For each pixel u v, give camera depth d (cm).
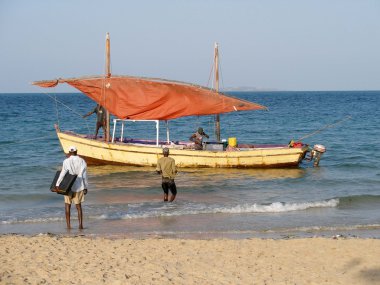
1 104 11156
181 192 1841
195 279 916
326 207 1617
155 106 2439
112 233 1285
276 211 1554
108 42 2445
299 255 1068
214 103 2461
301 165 2505
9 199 1716
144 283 889
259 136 4216
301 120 6019
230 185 1972
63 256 1036
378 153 2969
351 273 961
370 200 1703
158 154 2306
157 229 1332
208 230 1327
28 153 2944
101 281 893
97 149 2342
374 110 8275
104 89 2422
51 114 7069
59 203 1656
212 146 2361
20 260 1003
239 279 920
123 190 1862
